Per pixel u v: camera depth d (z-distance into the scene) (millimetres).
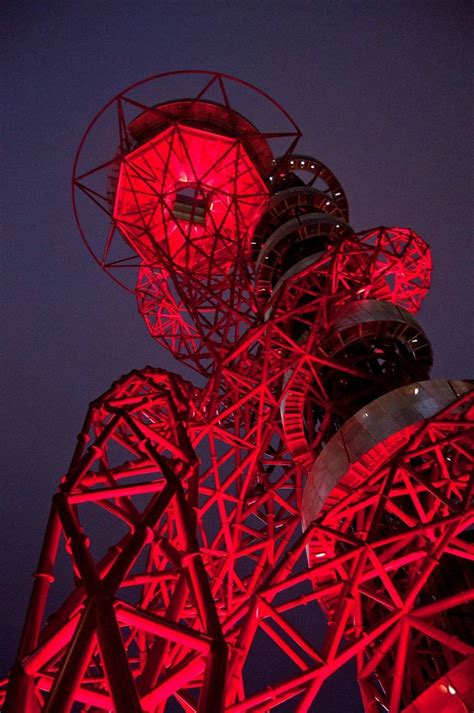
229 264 42344
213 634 9320
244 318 33688
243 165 37375
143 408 18906
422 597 21375
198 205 42375
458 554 18172
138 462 16703
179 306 39781
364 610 22422
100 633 8367
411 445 19750
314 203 43531
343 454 21266
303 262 33469
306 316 33406
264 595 17062
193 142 35438
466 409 20391
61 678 7988
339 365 27656
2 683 14750
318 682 15664
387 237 31219
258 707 16141
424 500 22984
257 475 30766
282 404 27797
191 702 18047
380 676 21000
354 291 28734
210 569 24766
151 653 11508
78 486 13688
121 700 7398
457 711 15250
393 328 28625
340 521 22531
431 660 20703
